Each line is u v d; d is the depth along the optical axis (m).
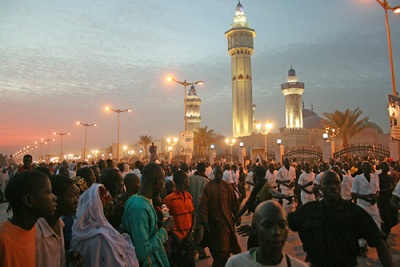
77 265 3.06
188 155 31.83
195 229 7.17
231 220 6.30
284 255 2.45
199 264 7.39
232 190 6.50
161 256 3.96
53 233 3.01
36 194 2.56
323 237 3.71
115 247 3.15
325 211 3.80
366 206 8.27
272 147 71.12
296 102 92.69
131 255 3.35
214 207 6.25
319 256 3.72
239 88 89.44
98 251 3.09
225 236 6.13
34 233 2.65
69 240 3.91
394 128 17.44
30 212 2.55
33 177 2.59
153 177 4.04
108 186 4.62
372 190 8.19
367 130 70.19
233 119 90.19
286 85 92.88
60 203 3.10
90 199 3.32
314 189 10.20
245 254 2.47
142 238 3.63
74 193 3.20
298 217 3.94
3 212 15.14
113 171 4.72
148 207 3.88
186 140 31.33
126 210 3.89
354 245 3.72
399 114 17.31
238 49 90.12
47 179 2.69
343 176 9.31
